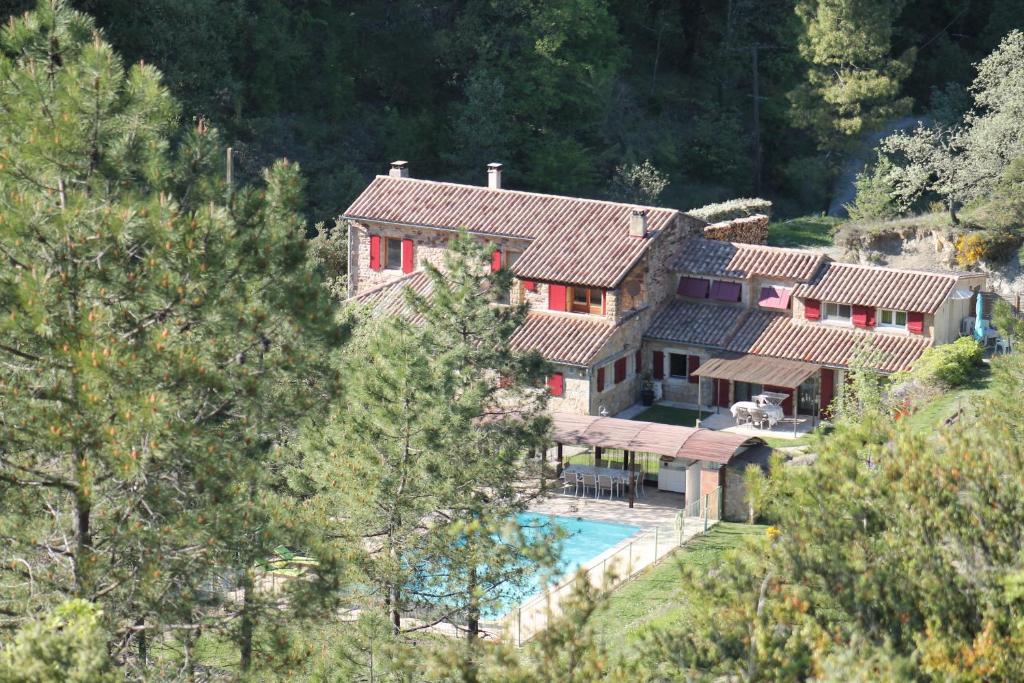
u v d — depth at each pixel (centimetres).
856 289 13775
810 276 13925
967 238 16988
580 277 13625
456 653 4766
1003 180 17312
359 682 6888
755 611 4800
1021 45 18775
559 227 14412
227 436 5828
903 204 19838
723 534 11112
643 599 9531
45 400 5388
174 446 5409
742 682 4516
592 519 11544
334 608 5975
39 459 5762
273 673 5816
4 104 5684
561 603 4806
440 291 8875
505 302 14162
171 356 5431
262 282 5894
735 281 14262
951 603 4966
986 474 5412
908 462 5462
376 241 15238
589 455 12962
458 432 8112
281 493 7794
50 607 5450
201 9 19262
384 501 7856
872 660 4328
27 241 5531
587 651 4722
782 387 13675
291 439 7894
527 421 8912
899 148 19450
